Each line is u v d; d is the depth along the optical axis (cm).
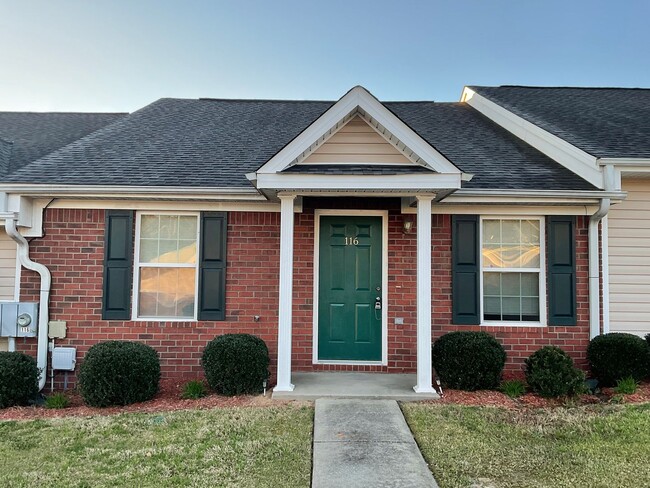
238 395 611
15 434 485
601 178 692
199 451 434
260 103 1091
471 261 715
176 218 731
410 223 721
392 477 385
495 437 470
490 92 1080
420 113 1055
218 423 505
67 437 474
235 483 373
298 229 733
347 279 736
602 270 724
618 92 1097
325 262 739
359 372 713
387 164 623
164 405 581
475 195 679
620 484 373
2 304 676
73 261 706
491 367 620
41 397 662
